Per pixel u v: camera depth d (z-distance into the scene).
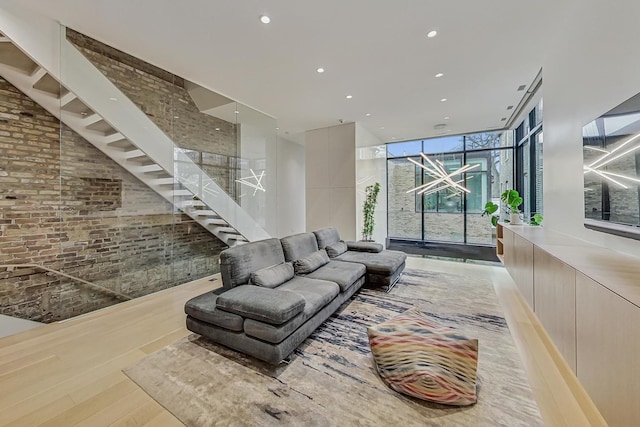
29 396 1.76
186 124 4.47
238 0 2.33
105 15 2.55
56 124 3.57
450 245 6.46
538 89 4.06
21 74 3.15
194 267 4.87
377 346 2.01
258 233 6.00
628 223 1.77
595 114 2.24
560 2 2.38
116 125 3.51
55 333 2.63
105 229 3.72
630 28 1.83
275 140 6.61
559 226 3.04
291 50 3.10
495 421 1.54
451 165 6.90
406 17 2.55
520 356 2.22
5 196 3.21
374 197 6.44
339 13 2.49
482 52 3.15
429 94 4.33
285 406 1.65
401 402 1.69
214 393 1.77
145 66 3.71
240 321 2.13
